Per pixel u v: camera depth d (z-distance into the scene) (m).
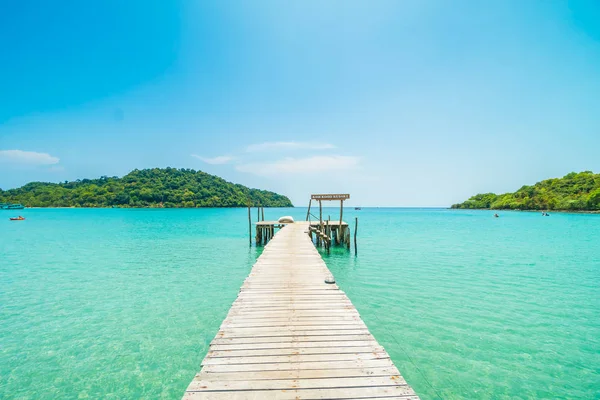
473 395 6.10
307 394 3.90
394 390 3.99
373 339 5.43
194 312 10.31
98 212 97.12
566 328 8.95
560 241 28.47
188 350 7.87
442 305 10.68
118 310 10.48
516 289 12.61
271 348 5.08
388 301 11.04
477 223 56.03
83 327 9.17
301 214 108.69
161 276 15.01
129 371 6.98
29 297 11.84
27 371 6.98
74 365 7.21
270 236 29.41
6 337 8.55
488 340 8.20
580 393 6.17
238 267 17.03
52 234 34.44
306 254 13.71
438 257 19.84
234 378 4.21
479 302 10.99
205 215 79.62
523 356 7.45
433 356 7.42
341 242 24.91
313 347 5.12
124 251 22.56
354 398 3.83
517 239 30.02
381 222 60.38
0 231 38.06
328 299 7.59
